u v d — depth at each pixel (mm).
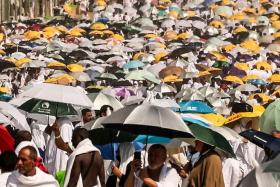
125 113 26469
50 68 71625
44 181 24578
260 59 94062
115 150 31844
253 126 32906
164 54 88438
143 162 30422
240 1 158625
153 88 61094
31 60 72688
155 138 29891
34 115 37406
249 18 138875
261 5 159625
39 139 38688
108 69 76250
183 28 127000
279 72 80625
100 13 148375
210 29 127375
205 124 29359
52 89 32156
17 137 29703
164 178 25406
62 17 141000
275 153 26703
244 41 112625
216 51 95438
